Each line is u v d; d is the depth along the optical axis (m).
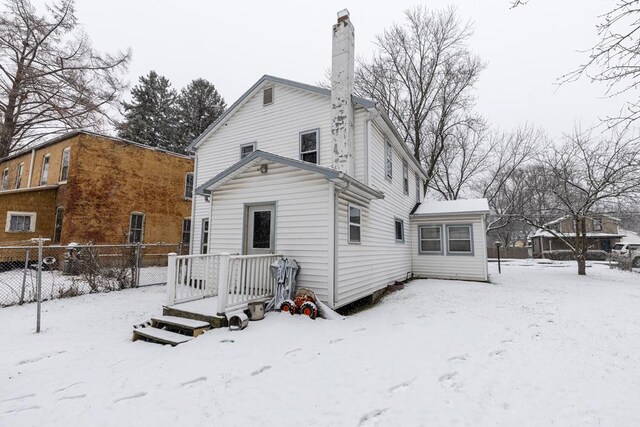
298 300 6.09
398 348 4.50
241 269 6.11
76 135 13.88
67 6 16.58
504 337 5.03
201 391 3.29
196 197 11.91
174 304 5.95
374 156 9.36
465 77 20.80
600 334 5.14
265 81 10.54
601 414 2.85
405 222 12.95
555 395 3.19
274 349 4.38
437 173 23.52
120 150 14.86
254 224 7.60
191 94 31.84
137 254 10.55
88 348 4.82
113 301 8.12
